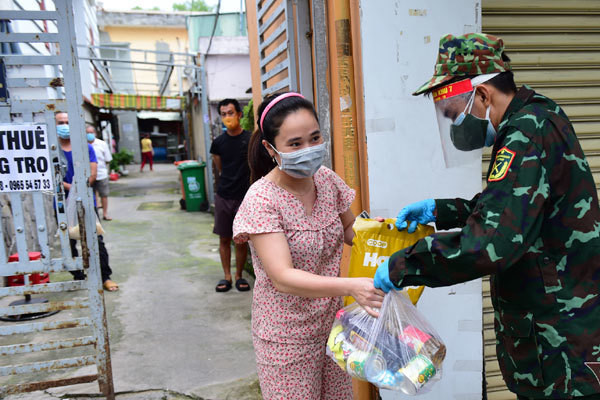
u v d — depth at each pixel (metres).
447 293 2.27
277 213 1.50
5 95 2.29
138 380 2.92
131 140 23.78
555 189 1.23
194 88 10.45
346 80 2.21
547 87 2.47
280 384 1.60
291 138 1.43
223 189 4.36
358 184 2.27
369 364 1.37
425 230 1.59
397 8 2.07
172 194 12.39
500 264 1.16
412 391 1.33
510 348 1.36
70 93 2.36
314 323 1.59
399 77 2.12
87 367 3.16
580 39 2.44
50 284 2.47
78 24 13.46
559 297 1.25
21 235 2.40
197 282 4.90
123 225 8.17
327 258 1.64
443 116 1.41
